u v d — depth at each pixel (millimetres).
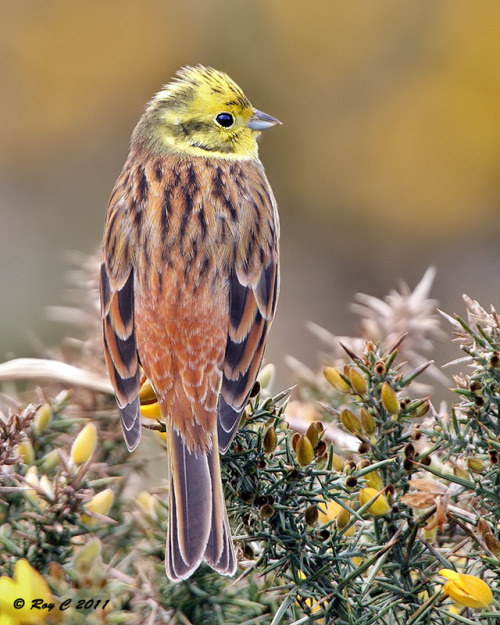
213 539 6125
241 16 15625
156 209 8219
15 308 13859
